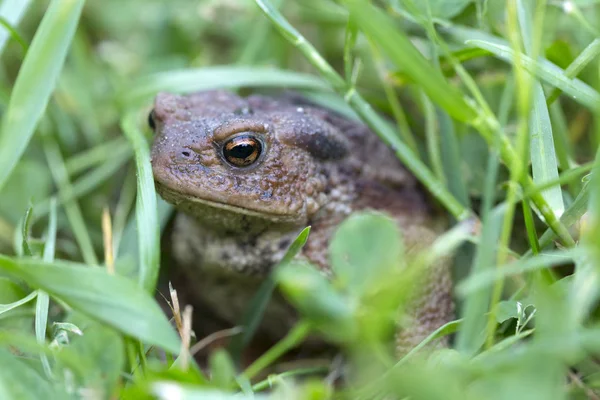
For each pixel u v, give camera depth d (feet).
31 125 0.88
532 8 1.02
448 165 1.03
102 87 1.24
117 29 1.31
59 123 1.18
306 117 1.02
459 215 0.99
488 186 0.93
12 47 1.25
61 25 0.89
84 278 0.82
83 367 0.80
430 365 0.85
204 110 1.03
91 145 1.20
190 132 0.98
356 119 1.10
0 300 0.91
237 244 1.02
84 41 1.26
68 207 1.09
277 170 0.99
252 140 0.97
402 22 1.06
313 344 1.05
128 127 1.02
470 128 1.06
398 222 1.05
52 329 0.92
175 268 1.09
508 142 0.92
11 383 0.80
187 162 0.96
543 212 0.90
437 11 1.03
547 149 0.93
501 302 0.89
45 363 0.83
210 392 0.79
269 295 0.97
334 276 1.02
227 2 1.25
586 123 1.07
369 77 1.21
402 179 1.07
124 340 0.85
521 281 0.94
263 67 1.15
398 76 1.05
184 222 1.05
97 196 1.16
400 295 0.83
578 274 0.83
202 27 1.29
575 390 0.87
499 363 0.78
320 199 1.02
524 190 0.90
